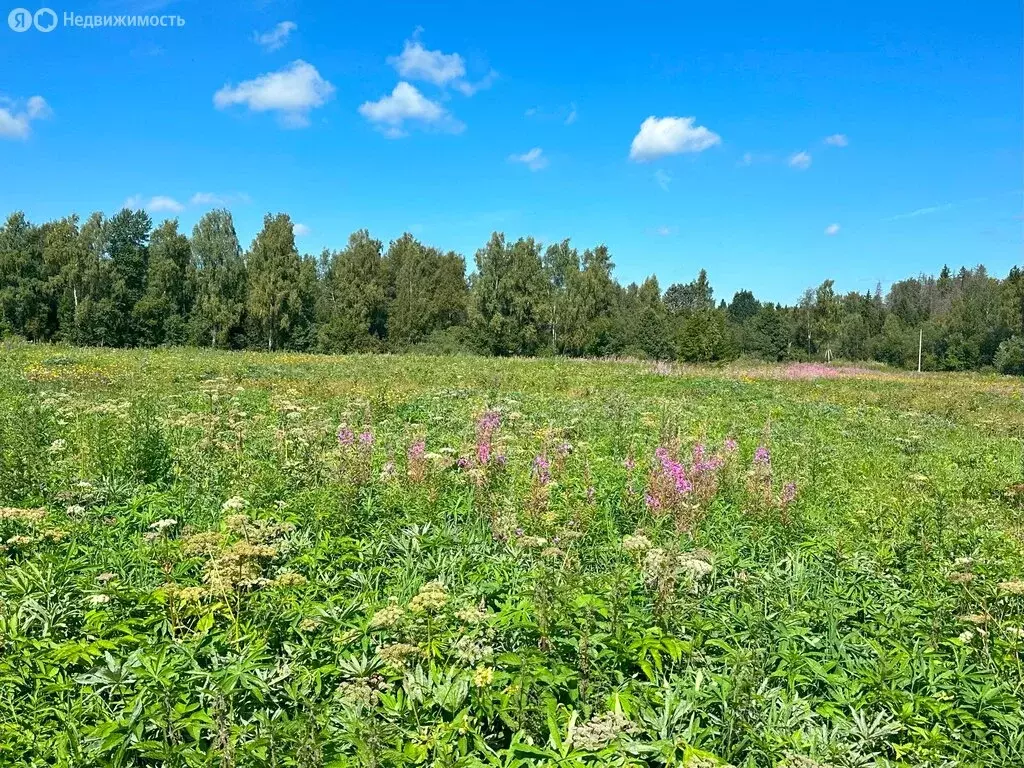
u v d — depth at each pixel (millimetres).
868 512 7844
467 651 3904
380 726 3342
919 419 18250
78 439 8938
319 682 3783
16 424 9328
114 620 4371
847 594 5441
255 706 3688
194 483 7508
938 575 5785
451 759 3201
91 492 6938
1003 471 11555
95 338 48719
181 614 4469
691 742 3498
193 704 3529
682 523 6617
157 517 6492
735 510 7652
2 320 47625
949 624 4898
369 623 4254
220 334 52406
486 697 3627
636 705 3717
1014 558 6520
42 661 3873
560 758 3246
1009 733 3807
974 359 58188
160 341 51688
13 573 4867
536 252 55844
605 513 7156
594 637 4105
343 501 6637
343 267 58500
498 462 7840
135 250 52375
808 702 3959
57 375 18938
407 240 70938
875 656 4516
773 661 4289
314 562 5395
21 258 48406
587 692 3816
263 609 4547
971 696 4062
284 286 53125
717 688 3871
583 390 21484
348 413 12500
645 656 4152
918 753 3504
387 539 6156
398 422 13234
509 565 5574
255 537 5344
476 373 26281
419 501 6961
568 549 5719
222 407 13461
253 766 3094
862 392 25297
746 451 11422
